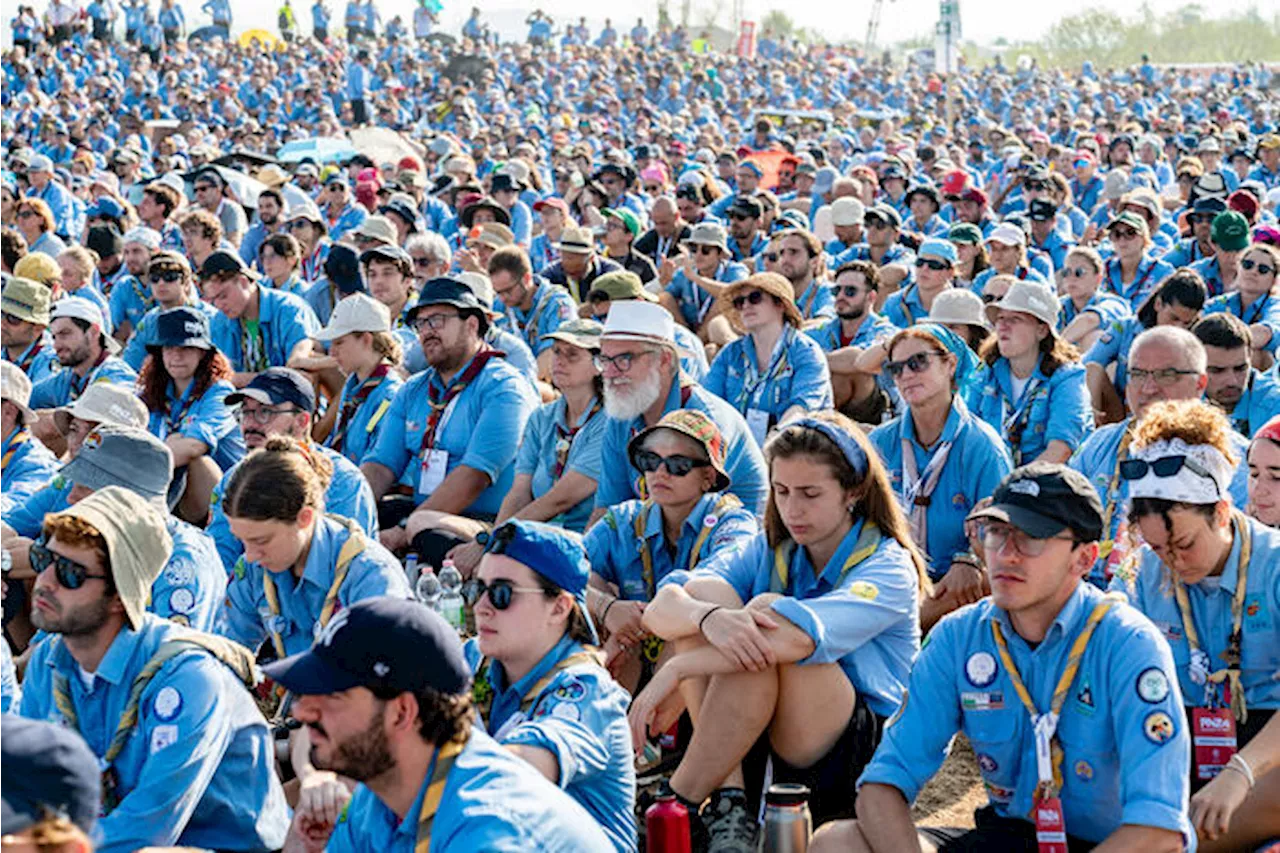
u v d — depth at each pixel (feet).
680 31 263.29
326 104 156.76
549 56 209.15
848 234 57.47
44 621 16.21
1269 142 89.04
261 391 26.07
